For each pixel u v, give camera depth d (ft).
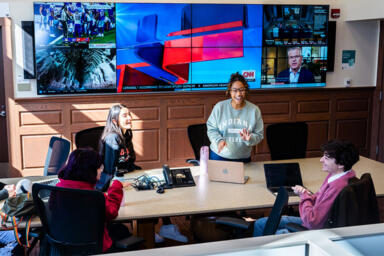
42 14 16.39
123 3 17.04
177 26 17.74
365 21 19.90
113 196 7.81
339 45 19.83
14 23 16.52
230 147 11.34
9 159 17.19
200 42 18.04
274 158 12.85
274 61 18.93
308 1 19.06
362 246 3.21
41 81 16.79
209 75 18.40
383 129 20.33
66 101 17.19
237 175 10.21
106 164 10.39
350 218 7.09
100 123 17.65
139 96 17.88
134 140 18.19
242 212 13.07
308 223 8.09
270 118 19.47
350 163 7.88
